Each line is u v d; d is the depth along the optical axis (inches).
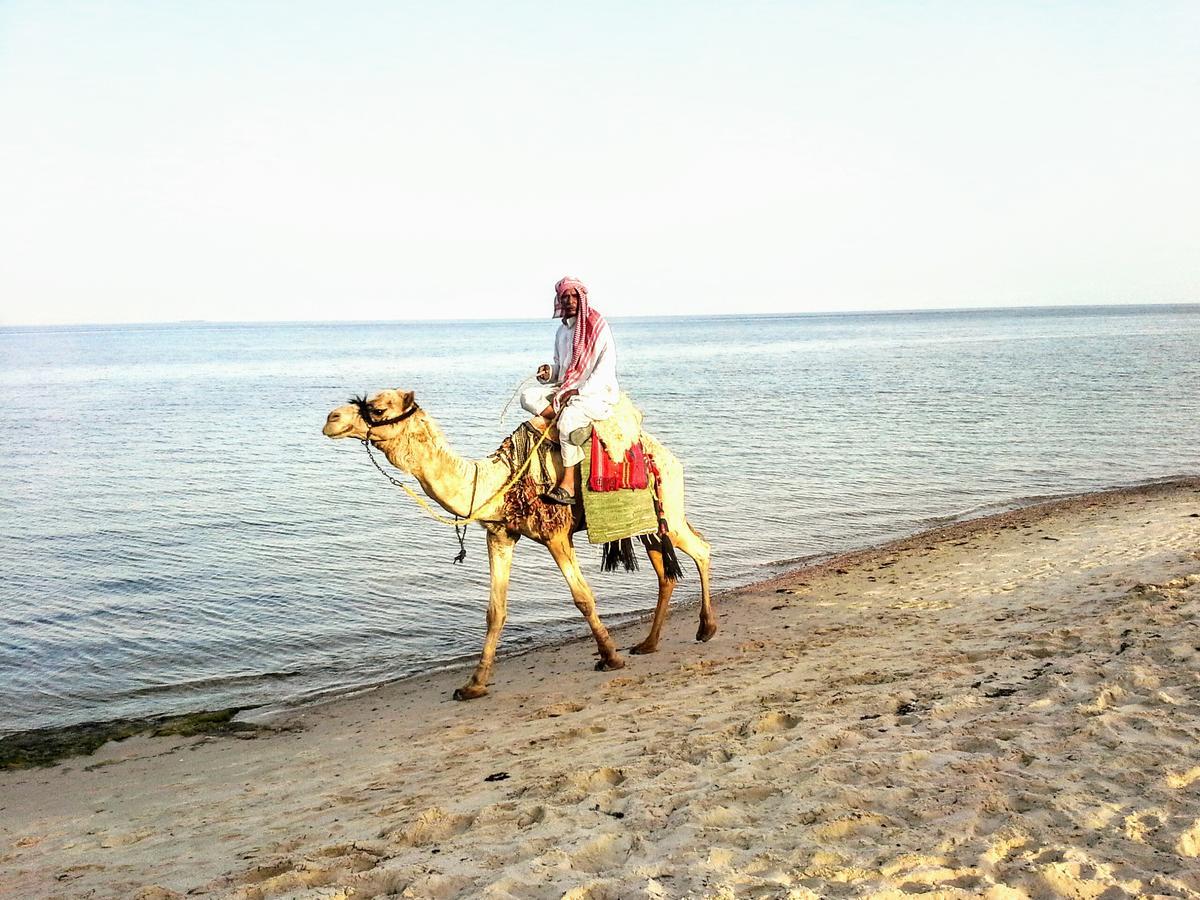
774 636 393.7
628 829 189.3
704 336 6850.4
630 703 309.9
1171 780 186.7
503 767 255.0
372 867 187.3
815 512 766.5
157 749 333.1
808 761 218.2
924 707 254.4
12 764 324.2
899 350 3855.8
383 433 301.1
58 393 2217.0
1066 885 147.9
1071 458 1034.7
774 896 149.3
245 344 6683.1
